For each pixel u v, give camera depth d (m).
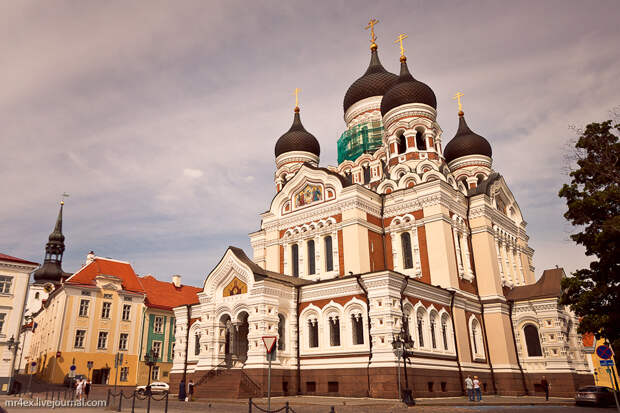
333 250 43.66
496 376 41.75
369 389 32.00
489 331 43.25
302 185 48.59
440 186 43.22
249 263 37.25
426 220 43.06
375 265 43.50
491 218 48.56
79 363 61.16
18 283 51.81
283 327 37.12
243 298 36.81
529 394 41.88
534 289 45.72
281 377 34.81
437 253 41.59
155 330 69.25
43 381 61.81
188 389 39.00
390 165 51.72
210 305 38.84
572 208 29.06
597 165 29.14
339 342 35.50
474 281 45.00
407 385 29.25
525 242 55.50
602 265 28.05
